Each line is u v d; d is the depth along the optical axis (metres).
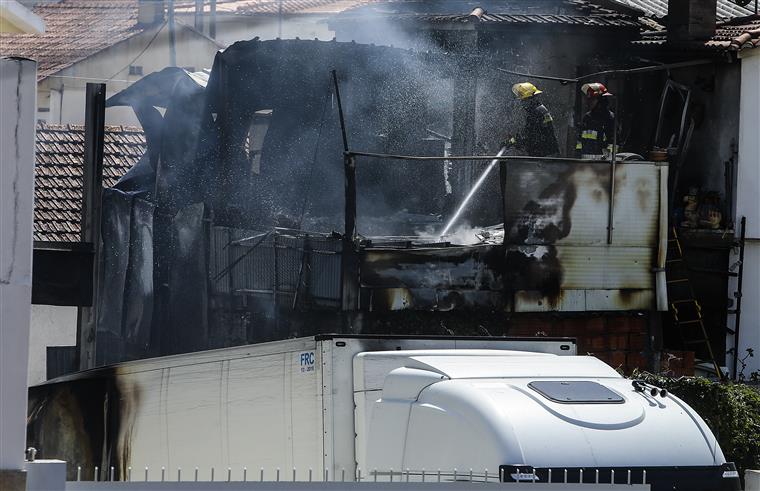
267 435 30.00
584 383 24.42
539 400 23.08
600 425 22.88
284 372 29.56
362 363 27.52
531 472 21.53
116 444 34.41
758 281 58.75
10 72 17.50
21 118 17.55
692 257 59.94
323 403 28.08
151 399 33.50
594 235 50.62
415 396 24.64
